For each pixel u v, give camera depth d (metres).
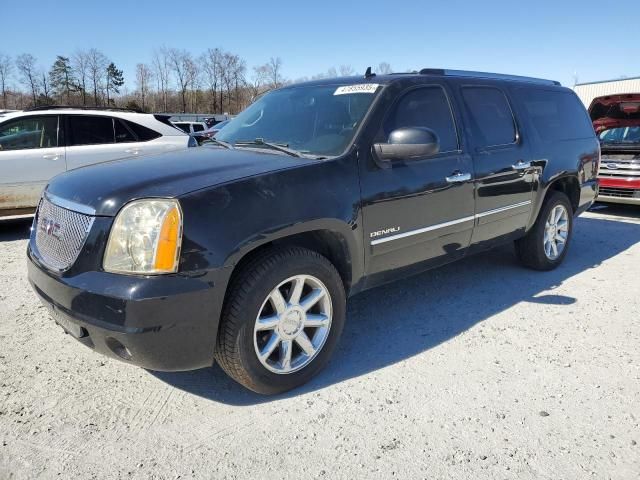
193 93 75.62
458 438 2.52
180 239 2.40
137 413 2.72
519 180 4.43
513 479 2.24
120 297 2.33
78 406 2.78
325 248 3.16
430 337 3.64
